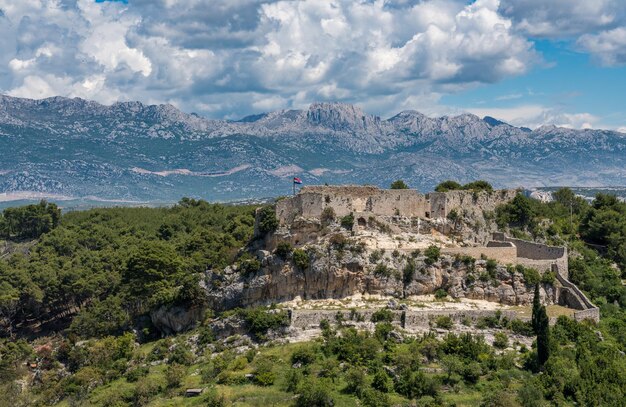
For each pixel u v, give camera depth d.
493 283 189.62
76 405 174.50
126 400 170.12
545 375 156.12
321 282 192.38
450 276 191.62
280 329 182.00
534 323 167.25
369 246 196.00
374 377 156.00
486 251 196.12
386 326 175.12
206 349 187.62
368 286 191.25
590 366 158.25
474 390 153.38
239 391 159.75
